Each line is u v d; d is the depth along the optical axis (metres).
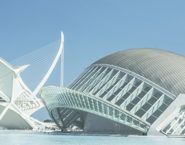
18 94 87.38
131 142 36.16
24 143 34.25
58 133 60.19
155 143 35.09
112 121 53.94
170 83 53.81
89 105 53.44
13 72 85.69
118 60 61.44
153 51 67.12
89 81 60.78
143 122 49.47
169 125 49.69
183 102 50.72
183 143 35.47
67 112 64.94
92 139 40.84
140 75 55.84
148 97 52.56
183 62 61.84
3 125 89.25
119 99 53.16
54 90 61.50
